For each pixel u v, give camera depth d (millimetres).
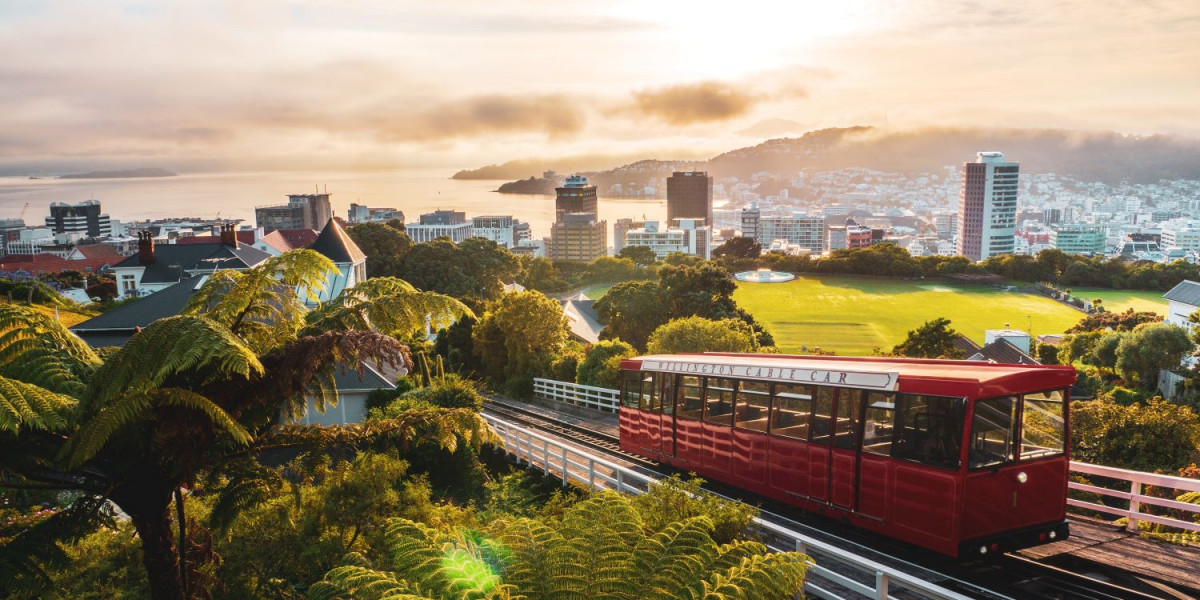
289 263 9594
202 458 9086
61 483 8492
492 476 24125
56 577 10352
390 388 33844
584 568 6504
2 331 8273
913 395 12609
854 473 13648
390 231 111812
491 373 48625
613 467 16000
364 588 6418
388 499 12969
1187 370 66438
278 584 11180
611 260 159875
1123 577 11430
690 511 10031
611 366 36812
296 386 9305
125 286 76625
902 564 12664
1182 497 14641
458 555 6613
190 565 10000
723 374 17453
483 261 112938
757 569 6414
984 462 11844
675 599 6180
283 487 10484
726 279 71312
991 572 12078
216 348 7484
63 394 8320
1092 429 27594
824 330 117938
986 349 82000
